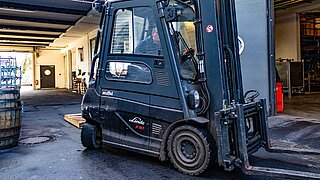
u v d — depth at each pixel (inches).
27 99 503.2
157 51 131.6
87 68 601.3
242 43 259.8
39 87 859.4
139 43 138.0
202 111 123.1
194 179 117.9
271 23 258.4
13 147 172.1
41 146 174.2
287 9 519.8
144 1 133.8
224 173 123.9
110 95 149.3
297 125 219.3
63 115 305.1
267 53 254.7
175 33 128.8
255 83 259.8
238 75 134.3
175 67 125.8
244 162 111.6
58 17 460.1
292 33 518.9
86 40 603.2
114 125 147.7
